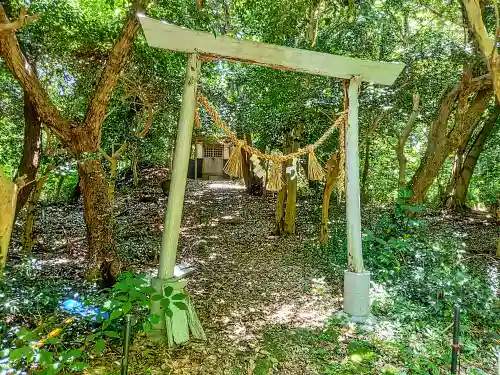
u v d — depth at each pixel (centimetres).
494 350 310
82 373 242
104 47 463
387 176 1045
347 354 289
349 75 360
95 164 402
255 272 521
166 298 267
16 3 378
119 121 630
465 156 1073
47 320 270
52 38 443
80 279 441
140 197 1116
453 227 837
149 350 280
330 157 629
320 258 586
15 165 616
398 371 256
